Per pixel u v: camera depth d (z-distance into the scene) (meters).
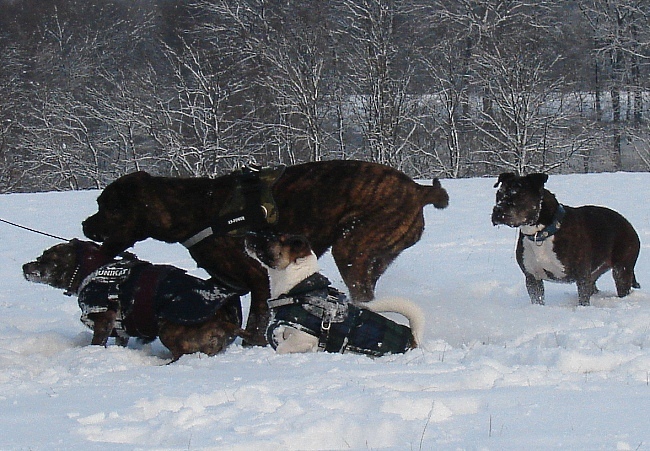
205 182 6.43
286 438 3.40
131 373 4.95
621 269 8.26
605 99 41.16
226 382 4.47
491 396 4.09
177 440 3.42
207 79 35.31
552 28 38.62
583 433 3.42
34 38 38.66
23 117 37.81
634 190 17.14
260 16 36.91
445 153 38.97
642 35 39.19
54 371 5.07
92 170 35.53
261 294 6.25
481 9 37.78
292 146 36.88
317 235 6.45
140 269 6.07
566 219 7.74
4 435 3.51
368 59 35.56
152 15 39.97
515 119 35.00
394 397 3.95
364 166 6.57
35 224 14.82
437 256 10.88
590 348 5.30
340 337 5.57
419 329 5.79
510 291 8.74
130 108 34.91
